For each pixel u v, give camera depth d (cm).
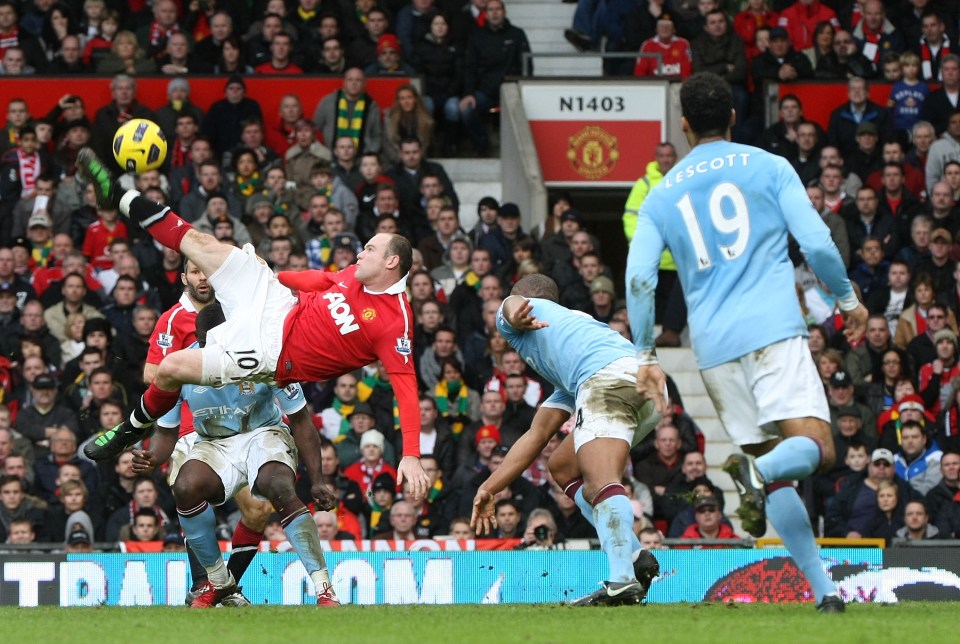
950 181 5659
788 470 1936
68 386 4656
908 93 6031
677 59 6256
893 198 5634
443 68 6253
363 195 5562
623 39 6425
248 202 5509
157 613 2336
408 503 4144
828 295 5231
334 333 2428
